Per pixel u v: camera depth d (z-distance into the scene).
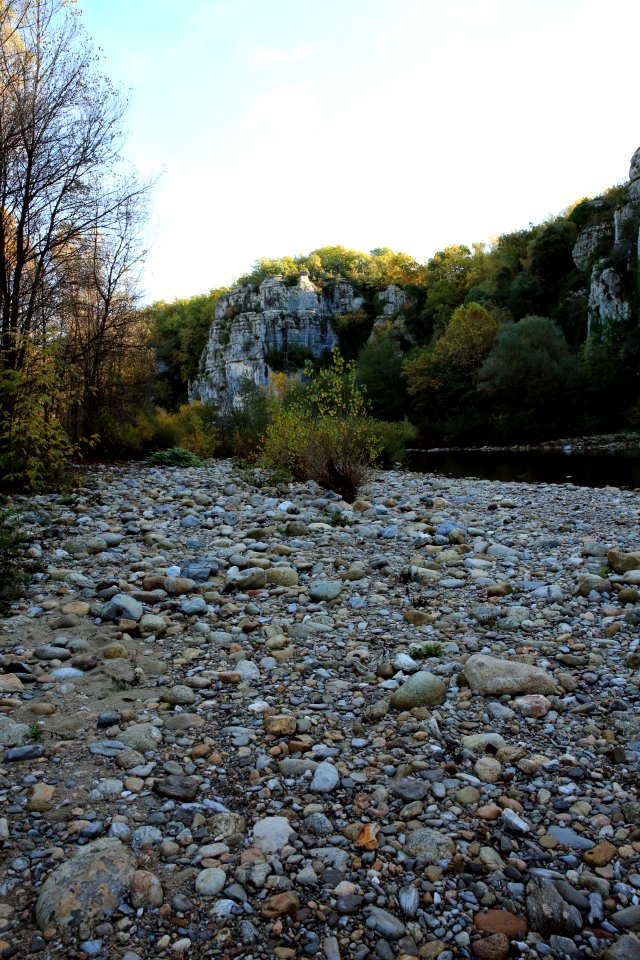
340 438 10.47
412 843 2.22
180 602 4.79
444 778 2.62
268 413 20.34
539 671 3.44
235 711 3.20
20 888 1.99
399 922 1.90
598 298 55.75
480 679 3.39
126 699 3.32
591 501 10.80
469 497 10.98
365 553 6.45
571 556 6.22
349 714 3.18
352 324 95.38
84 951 1.77
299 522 7.28
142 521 7.70
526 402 42.91
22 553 5.93
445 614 4.63
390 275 100.56
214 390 90.50
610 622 4.32
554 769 2.67
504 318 63.34
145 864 2.12
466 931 1.87
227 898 1.98
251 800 2.50
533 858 2.17
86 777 2.59
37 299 13.20
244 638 4.19
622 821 2.34
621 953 1.77
